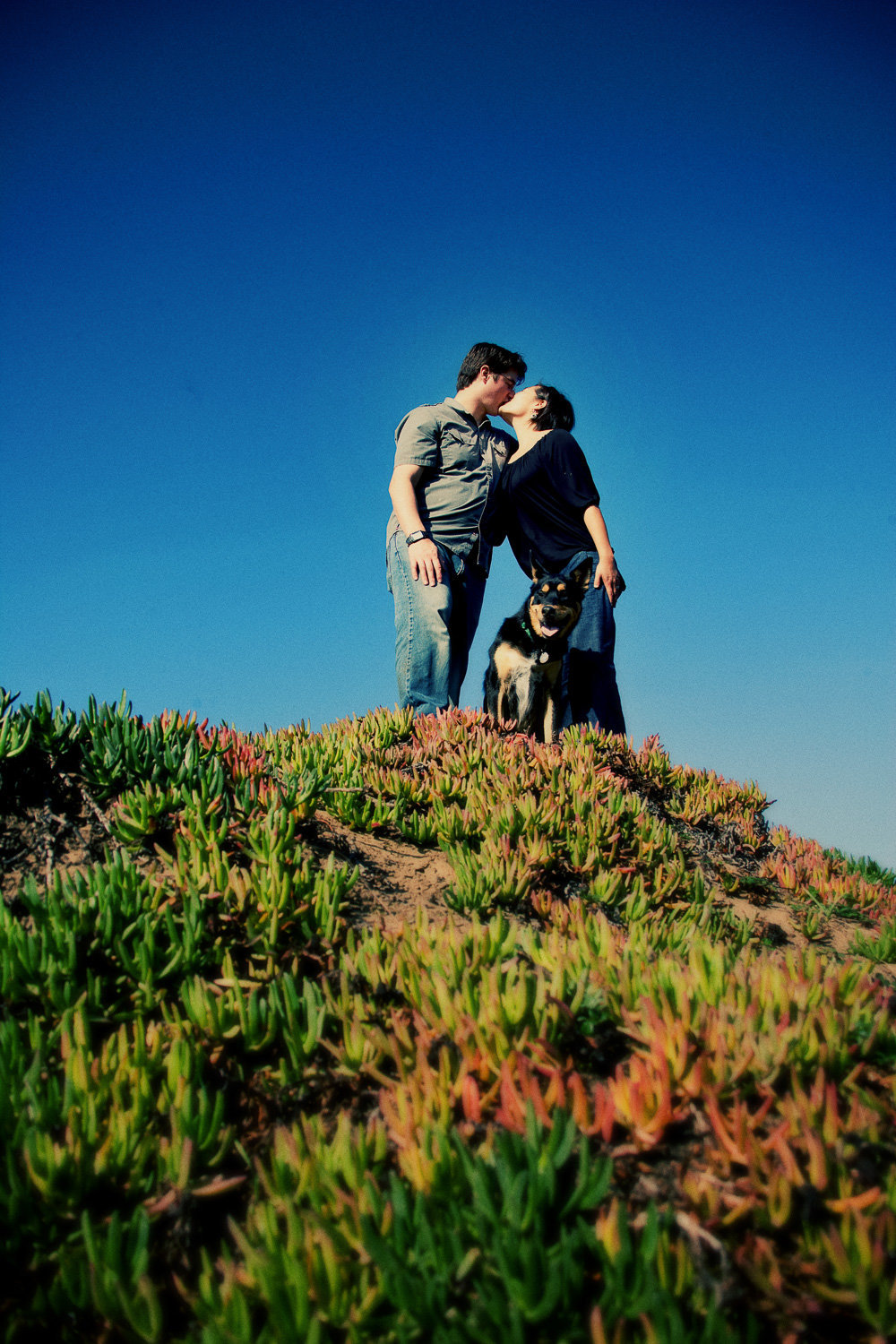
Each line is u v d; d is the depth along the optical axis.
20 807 3.10
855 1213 1.36
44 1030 2.10
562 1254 1.31
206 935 2.45
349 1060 1.97
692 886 3.68
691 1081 1.70
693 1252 1.37
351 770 4.00
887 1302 1.23
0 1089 1.72
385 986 2.24
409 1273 1.35
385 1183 1.61
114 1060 1.89
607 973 2.17
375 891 3.14
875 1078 1.87
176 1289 1.50
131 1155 1.66
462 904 3.06
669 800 4.82
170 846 3.09
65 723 3.37
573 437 5.48
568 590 5.46
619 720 5.73
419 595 5.34
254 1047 2.07
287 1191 1.56
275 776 3.75
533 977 2.01
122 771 3.26
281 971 2.42
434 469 5.65
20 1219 1.51
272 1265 1.32
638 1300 1.26
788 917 3.93
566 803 3.90
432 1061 1.89
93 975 2.26
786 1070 1.81
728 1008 2.00
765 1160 1.49
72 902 2.42
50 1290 1.40
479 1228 1.35
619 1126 1.70
